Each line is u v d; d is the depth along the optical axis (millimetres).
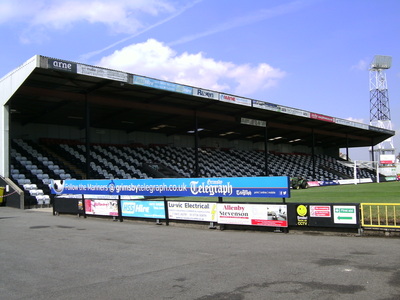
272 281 5988
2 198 24016
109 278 6461
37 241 10500
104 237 11141
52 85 24547
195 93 28031
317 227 10914
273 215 11508
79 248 9367
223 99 30406
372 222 10328
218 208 12523
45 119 34906
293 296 5215
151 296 5395
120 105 28750
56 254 8633
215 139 55719
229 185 12336
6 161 24672
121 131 44188
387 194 25656
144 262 7672
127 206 15258
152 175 38875
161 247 9352
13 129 34719
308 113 40625
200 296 5336
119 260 7906
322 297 5141
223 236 11016
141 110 32719
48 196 24016
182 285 5914
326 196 24984
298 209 11141
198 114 34688
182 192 13523
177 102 31656
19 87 22156
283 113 37812
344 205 10516
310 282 5871
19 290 5812
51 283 6195
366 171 69312
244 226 12062
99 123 38500
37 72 21906
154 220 14375
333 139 62719
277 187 11445
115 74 23125
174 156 47156
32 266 7445
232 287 5727
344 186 44688
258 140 60062
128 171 37594
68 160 34312
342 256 7742
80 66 21531
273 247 9016
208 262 7527
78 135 40031
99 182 16406
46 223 14945
